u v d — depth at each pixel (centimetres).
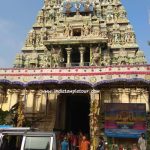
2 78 3231
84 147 2314
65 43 4916
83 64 4853
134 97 4091
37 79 3162
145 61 5081
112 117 3075
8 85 3359
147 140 2855
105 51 5062
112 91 4112
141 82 2925
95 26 5141
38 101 4388
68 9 5516
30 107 4338
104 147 2539
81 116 4812
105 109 3116
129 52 5181
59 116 4297
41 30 5659
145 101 3706
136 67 3016
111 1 5756
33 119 4144
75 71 3122
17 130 1465
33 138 1384
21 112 3228
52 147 1355
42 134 1391
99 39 4816
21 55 5444
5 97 4025
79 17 5284
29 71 3206
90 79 3066
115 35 5353
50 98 4288
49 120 4059
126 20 5481
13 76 3219
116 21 5503
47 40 5053
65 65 4969
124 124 3027
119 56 5103
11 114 3262
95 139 2950
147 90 3341
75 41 4884
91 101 3128
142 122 2997
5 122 3195
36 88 3372
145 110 3034
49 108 4212
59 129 4119
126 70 3027
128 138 3008
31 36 5638
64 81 3055
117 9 5644
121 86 3152
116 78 2959
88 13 5469
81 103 4825
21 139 1441
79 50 4938
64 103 4422
